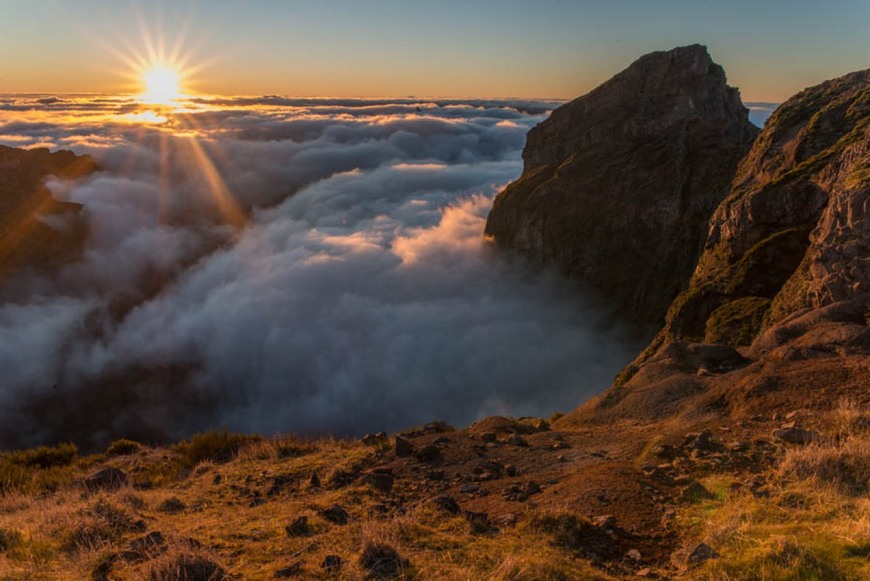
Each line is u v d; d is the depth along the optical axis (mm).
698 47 102875
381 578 4594
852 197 17641
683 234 86438
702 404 9789
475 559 5070
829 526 5199
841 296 16672
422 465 8938
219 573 4691
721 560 4914
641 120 103875
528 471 8289
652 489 6750
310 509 6984
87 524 6215
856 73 46938
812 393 8773
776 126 46812
